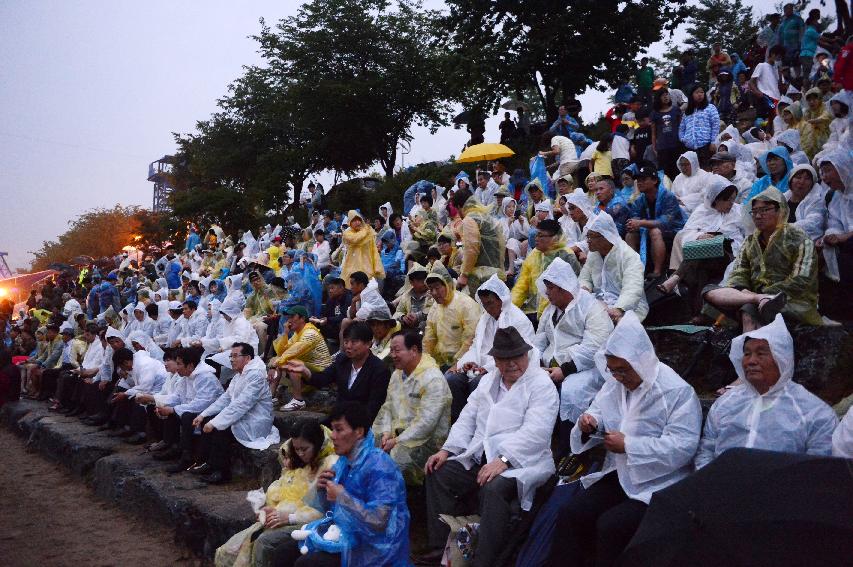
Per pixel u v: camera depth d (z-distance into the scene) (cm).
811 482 303
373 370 679
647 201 827
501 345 521
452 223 1251
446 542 522
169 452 907
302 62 3356
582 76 2289
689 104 1235
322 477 472
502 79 2314
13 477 1098
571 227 999
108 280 2278
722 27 3669
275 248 1689
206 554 659
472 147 1574
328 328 1055
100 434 1130
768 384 400
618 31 2238
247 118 3694
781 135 1059
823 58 1498
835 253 644
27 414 1441
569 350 570
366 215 2791
